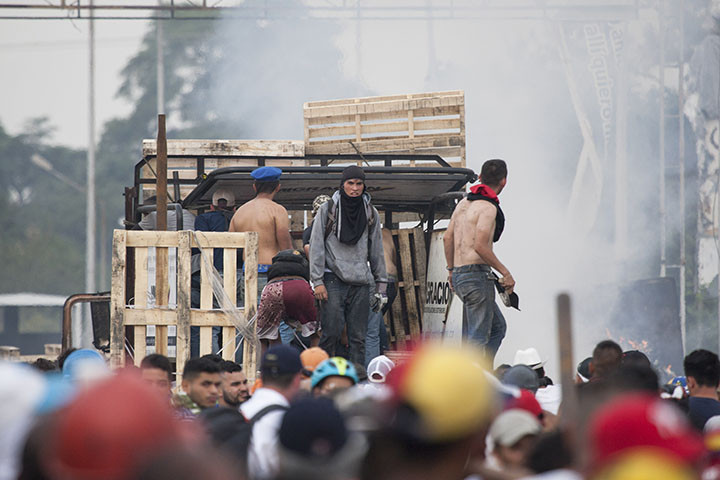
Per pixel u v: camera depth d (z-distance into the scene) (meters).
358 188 33.03
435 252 40.19
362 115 47.47
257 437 16.27
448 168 39.25
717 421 20.89
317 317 33.28
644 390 18.34
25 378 11.94
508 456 14.25
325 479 10.14
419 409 8.72
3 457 11.61
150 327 33.41
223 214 40.75
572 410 13.81
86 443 7.61
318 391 21.45
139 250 32.44
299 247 44.50
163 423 7.82
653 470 8.74
